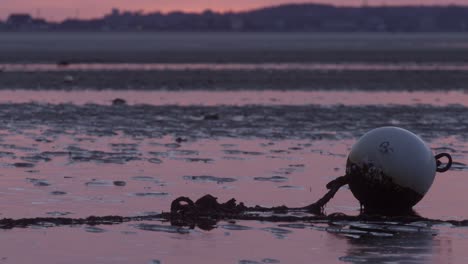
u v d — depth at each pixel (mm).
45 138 55750
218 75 130000
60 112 73000
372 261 26969
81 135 57719
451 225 32469
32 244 28578
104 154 48938
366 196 35688
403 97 93250
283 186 40250
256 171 44156
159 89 103000
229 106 80250
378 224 32562
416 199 35656
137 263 26469
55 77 121812
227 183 40875
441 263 26859
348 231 31250
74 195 37125
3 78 117438
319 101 86938
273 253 27906
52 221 31719
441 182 41906
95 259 26859
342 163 47125
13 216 32938
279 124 65625
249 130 61625
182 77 124688
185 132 60219
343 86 108938
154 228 31094
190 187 39594
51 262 26500
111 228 30969
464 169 45750
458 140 57312
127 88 104000
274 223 32469
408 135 35906
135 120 67625
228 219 33000
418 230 31578
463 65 171500
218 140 56188
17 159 46750
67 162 46031
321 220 33156
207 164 46188
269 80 118812
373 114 73312
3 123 64312
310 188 39906
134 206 35031
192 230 30906
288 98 90750
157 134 58906
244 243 29172
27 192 37656
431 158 35938
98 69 148125
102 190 38406
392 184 35125
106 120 67438
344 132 61031
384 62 184750
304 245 29031
